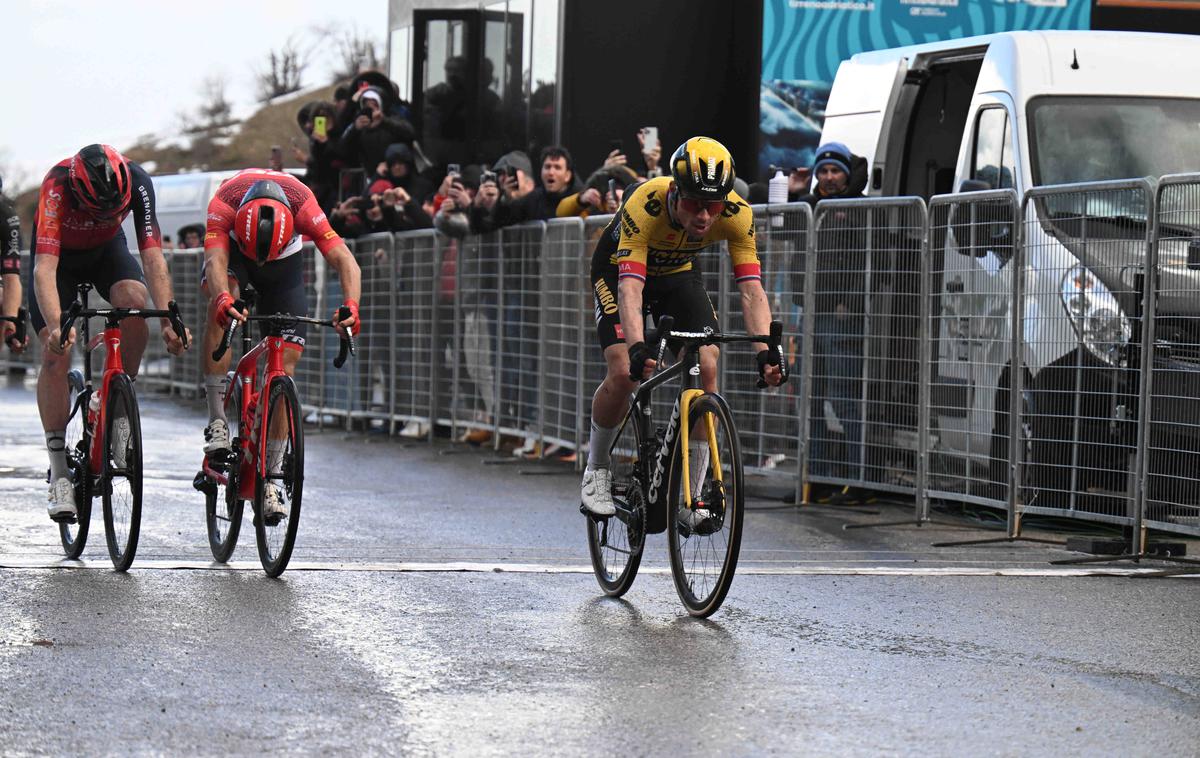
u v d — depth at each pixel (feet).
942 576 42.52
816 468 58.13
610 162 70.38
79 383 43.62
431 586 39.60
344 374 88.07
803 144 80.38
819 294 57.82
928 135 64.54
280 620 34.71
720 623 35.47
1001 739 25.94
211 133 493.77
